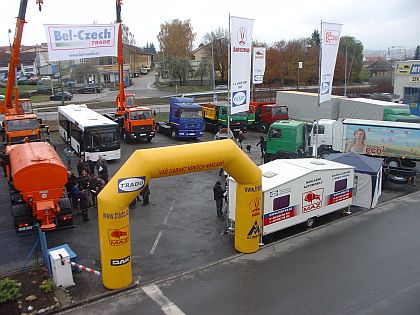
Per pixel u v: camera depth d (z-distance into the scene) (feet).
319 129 88.17
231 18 57.93
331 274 42.86
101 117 96.63
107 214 38.83
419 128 76.18
